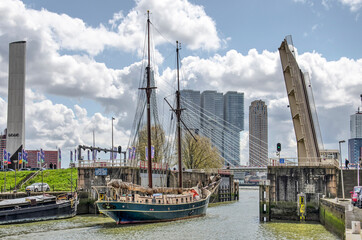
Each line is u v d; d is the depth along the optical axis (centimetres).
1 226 5278
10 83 11762
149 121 6806
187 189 6988
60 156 9325
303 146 6475
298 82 6200
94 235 4700
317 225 5259
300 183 5628
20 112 11669
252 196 14100
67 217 6100
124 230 5066
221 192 10862
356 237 3644
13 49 11775
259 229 5088
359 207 4778
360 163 7288
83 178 6850
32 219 5622
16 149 11600
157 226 5450
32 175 8444
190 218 6462
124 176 6694
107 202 5378
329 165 5625
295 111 6462
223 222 5925
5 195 6469
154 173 7981
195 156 11269
